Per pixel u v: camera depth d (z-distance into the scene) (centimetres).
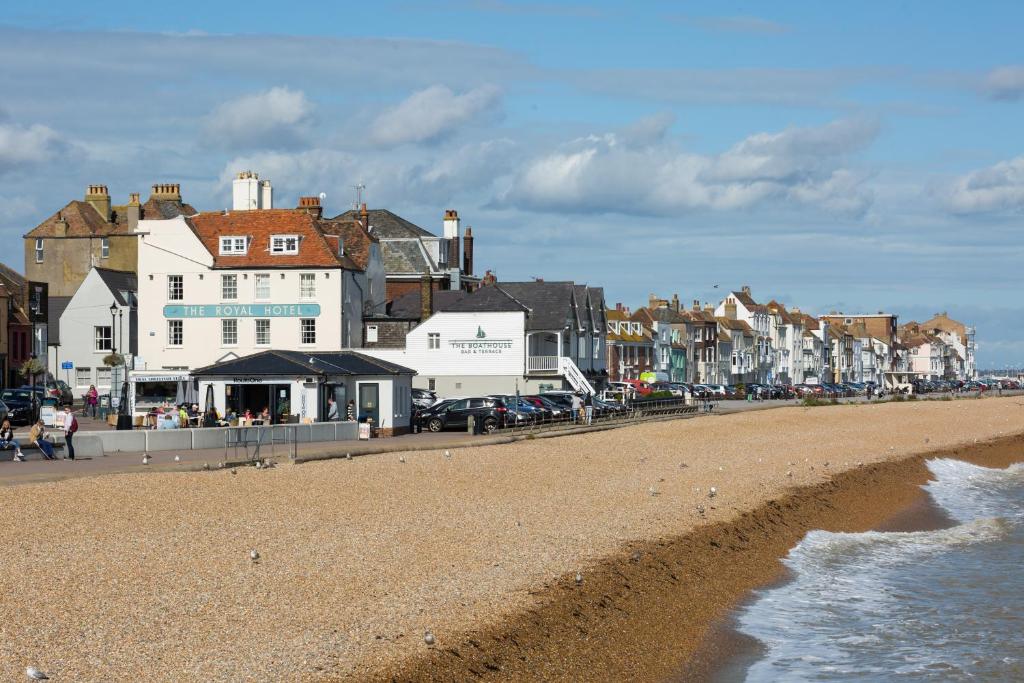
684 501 3344
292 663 1611
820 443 5725
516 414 6081
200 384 5453
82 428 5791
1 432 4122
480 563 2330
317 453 4150
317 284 7569
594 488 3559
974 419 7906
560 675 1792
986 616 2402
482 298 8012
